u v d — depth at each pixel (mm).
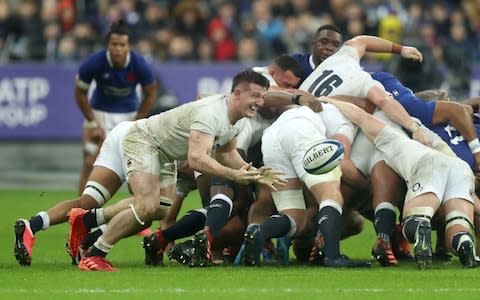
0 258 26625
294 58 27422
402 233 24938
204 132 22984
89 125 36156
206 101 23281
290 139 24828
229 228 25672
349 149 25484
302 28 57562
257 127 26250
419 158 24422
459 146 26062
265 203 25359
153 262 24828
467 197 24375
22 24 56344
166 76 54594
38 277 22406
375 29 56281
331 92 26641
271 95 25938
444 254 26375
